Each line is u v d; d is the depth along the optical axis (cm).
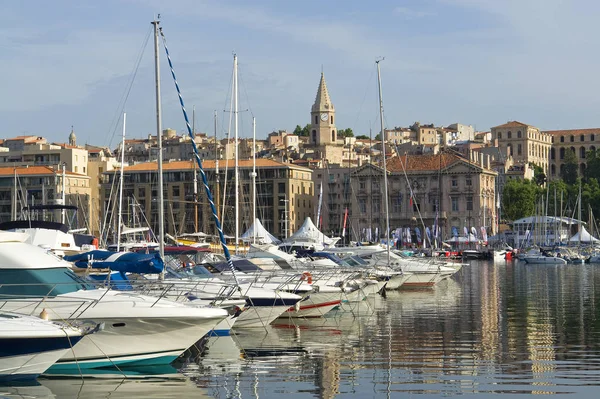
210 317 4541
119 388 4150
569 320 6762
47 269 4538
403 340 5678
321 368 4666
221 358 4941
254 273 6681
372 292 8525
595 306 7950
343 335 5916
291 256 8338
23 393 4031
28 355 4059
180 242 11019
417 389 4147
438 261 11538
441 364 4775
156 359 4603
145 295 4734
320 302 6931
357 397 4003
